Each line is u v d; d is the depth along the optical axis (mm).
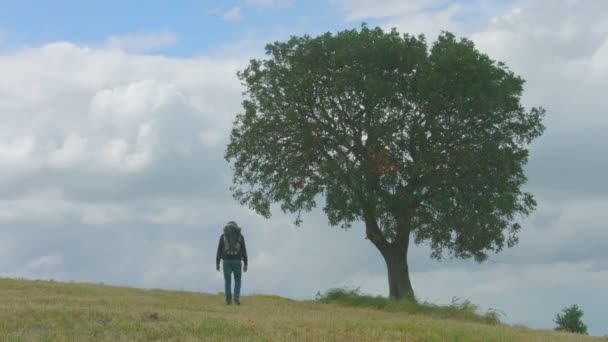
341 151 31750
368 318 18953
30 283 24625
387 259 32562
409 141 31016
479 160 30719
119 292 23969
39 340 12219
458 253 32781
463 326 17969
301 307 23578
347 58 30734
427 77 29797
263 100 31703
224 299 24266
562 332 20781
